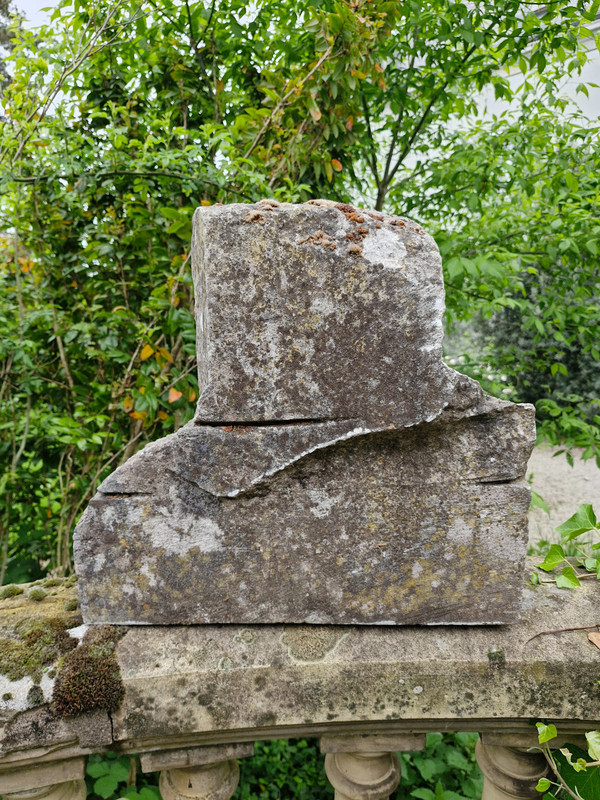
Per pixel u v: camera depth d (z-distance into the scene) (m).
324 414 1.09
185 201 2.40
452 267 2.27
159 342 2.32
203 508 1.14
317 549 1.16
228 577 1.17
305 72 2.21
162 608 1.17
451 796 1.76
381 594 1.18
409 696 1.12
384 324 1.07
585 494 4.88
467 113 3.17
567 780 1.16
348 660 1.11
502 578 1.18
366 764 1.29
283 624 1.21
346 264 1.06
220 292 1.05
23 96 2.02
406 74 2.82
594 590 1.38
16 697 1.04
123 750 1.12
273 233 1.04
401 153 3.20
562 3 2.40
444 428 1.13
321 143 2.37
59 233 2.45
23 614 1.24
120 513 1.13
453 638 1.18
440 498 1.15
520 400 6.93
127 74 2.45
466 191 2.91
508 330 6.82
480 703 1.13
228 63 2.68
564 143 2.80
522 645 1.17
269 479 1.11
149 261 2.29
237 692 1.09
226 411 1.09
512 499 1.15
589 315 2.98
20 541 2.51
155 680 1.07
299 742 2.27
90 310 2.21
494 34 2.57
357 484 1.14
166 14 2.38
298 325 1.07
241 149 2.40
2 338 2.10
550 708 1.13
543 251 2.85
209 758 1.17
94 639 1.14
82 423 2.28
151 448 1.12
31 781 1.11
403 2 2.24
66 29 2.03
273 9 2.57
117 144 2.00
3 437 2.46
